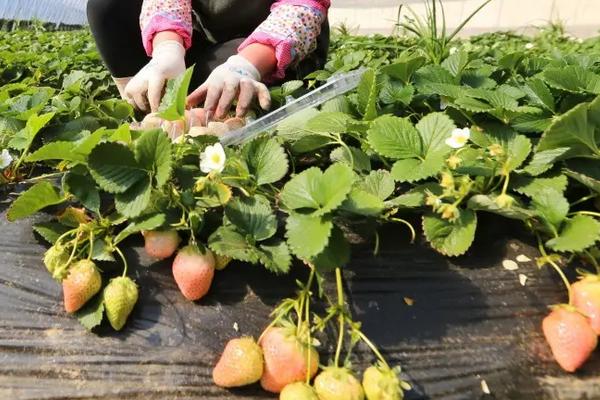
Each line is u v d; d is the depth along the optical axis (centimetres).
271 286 61
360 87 76
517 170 64
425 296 61
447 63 87
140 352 58
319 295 59
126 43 111
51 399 55
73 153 62
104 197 69
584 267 62
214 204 61
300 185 59
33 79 144
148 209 61
